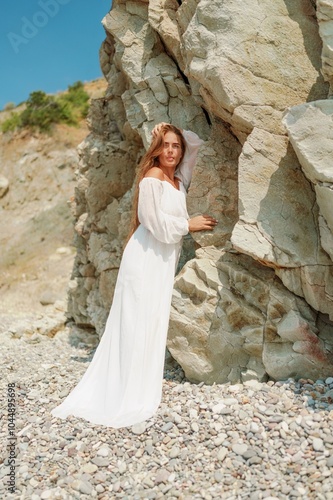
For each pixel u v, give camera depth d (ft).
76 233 28.58
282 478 10.46
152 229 14.60
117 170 24.54
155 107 18.90
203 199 15.87
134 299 14.67
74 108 67.05
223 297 14.84
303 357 13.48
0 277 48.26
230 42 14.10
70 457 12.01
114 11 19.80
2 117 69.26
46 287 44.55
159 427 12.52
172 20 18.06
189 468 11.19
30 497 10.86
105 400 14.19
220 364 14.99
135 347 14.28
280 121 14.11
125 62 19.42
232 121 14.98
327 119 12.44
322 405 12.24
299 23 14.34
